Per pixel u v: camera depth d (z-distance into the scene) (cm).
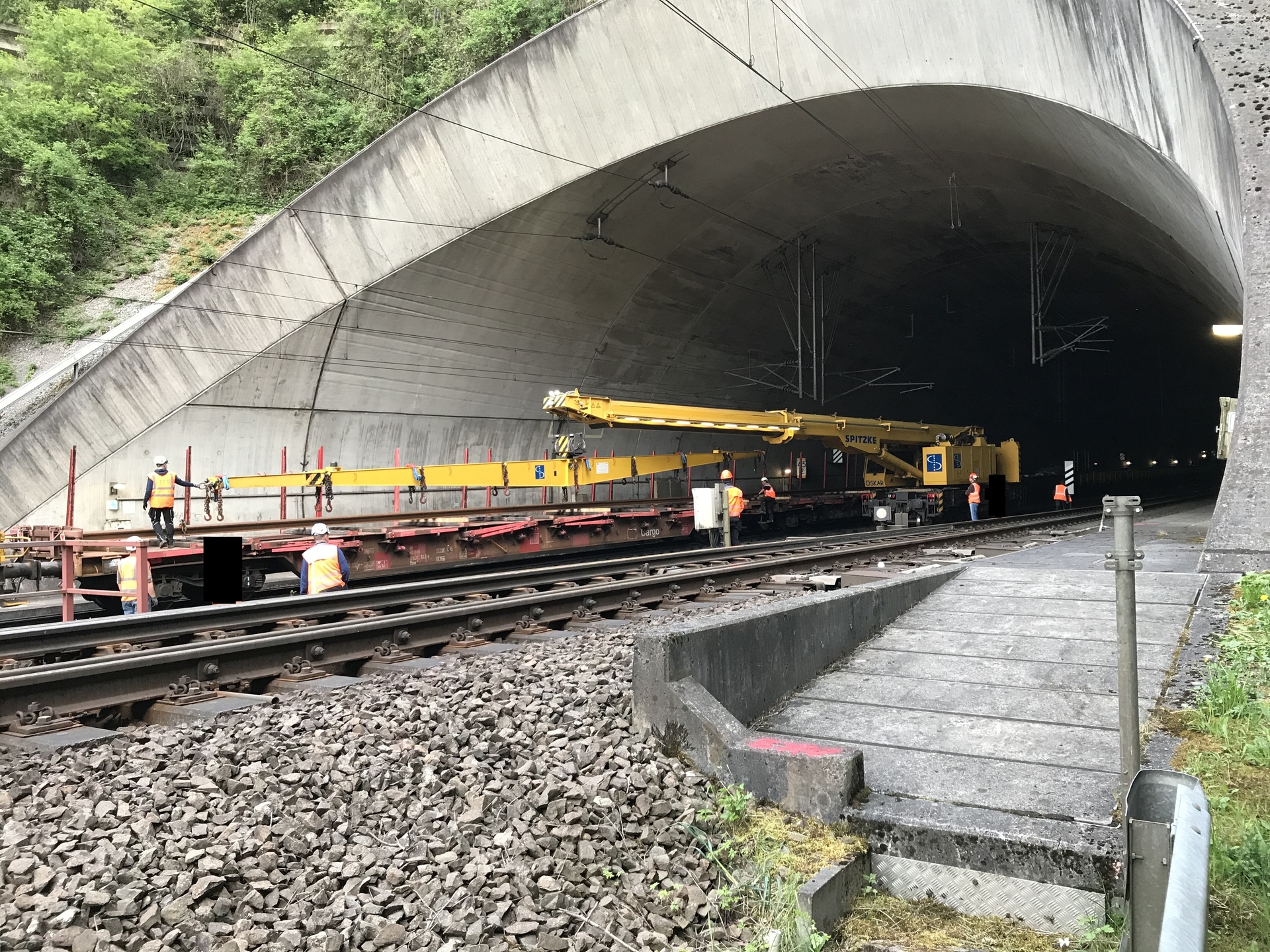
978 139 2355
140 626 759
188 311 2400
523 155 2484
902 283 4200
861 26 1998
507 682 646
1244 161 1017
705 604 1128
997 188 2909
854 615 746
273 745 498
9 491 2189
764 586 1283
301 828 390
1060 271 4000
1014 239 3634
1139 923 265
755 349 4044
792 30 2108
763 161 2672
